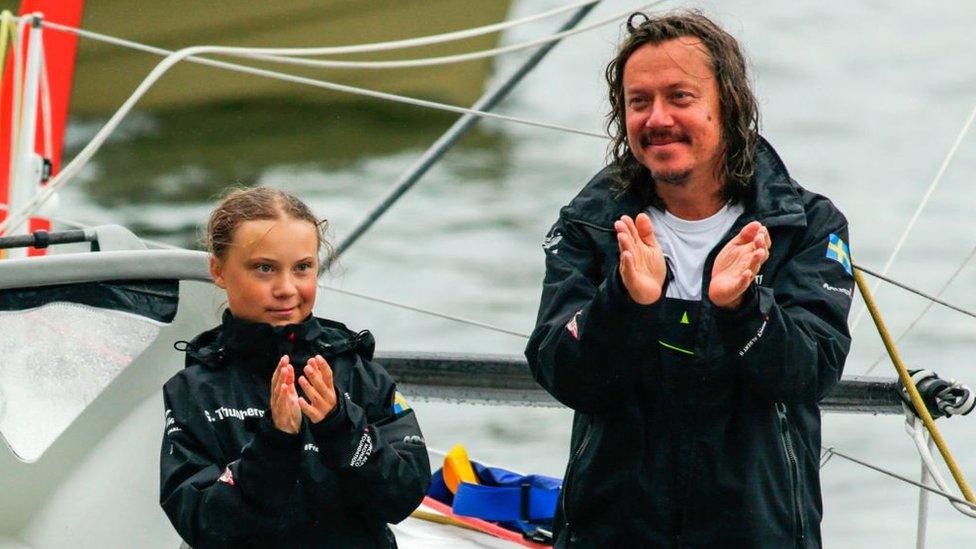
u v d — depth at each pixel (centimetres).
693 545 1309
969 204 4844
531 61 2389
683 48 1303
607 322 1247
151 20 3581
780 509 1306
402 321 3928
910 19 6725
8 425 1402
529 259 4378
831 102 5834
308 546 1259
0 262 1355
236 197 1281
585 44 6375
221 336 1293
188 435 1257
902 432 3466
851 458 1587
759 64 6259
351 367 1290
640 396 1314
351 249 4375
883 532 3033
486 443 3272
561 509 1379
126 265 1381
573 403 1314
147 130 4122
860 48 6412
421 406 3450
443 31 3644
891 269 4300
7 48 2552
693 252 1333
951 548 2988
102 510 1418
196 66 3819
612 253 1339
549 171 5166
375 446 1215
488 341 3819
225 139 4219
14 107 2211
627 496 1318
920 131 5538
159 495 1401
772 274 1327
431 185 4953
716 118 1310
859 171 5153
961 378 3606
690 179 1311
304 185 4397
